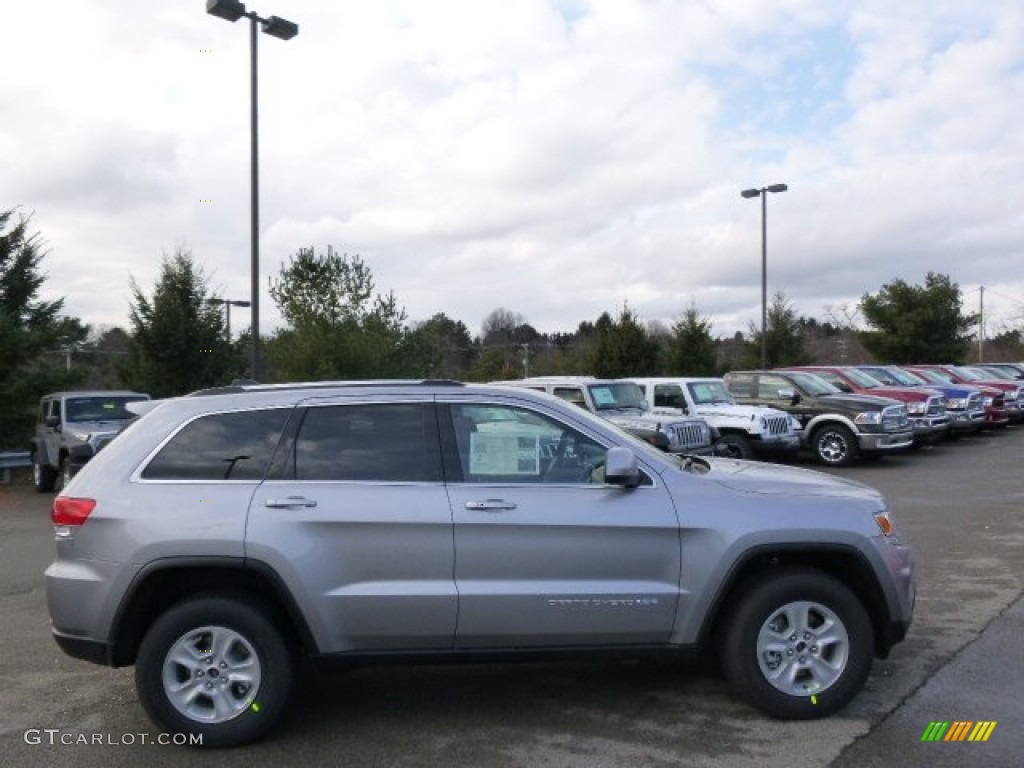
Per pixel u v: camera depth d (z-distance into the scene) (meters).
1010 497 13.13
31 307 22.41
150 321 26.77
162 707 4.81
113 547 4.83
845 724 4.94
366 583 4.84
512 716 5.21
